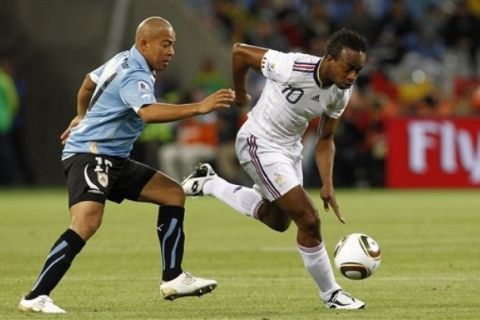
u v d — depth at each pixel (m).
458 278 36.72
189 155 92.06
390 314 28.83
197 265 41.31
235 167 92.56
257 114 31.81
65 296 32.81
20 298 32.28
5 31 97.81
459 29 110.31
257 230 56.69
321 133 31.66
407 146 91.19
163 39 29.14
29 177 98.31
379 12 116.44
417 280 36.31
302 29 107.00
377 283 35.66
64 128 98.12
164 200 30.31
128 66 29.11
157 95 94.12
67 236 28.73
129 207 75.19
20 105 97.38
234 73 32.31
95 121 29.47
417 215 64.81
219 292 33.72
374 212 67.38
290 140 31.64
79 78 97.94
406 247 47.03
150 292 33.72
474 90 101.94
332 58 29.62
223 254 45.06
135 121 29.72
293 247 47.84
